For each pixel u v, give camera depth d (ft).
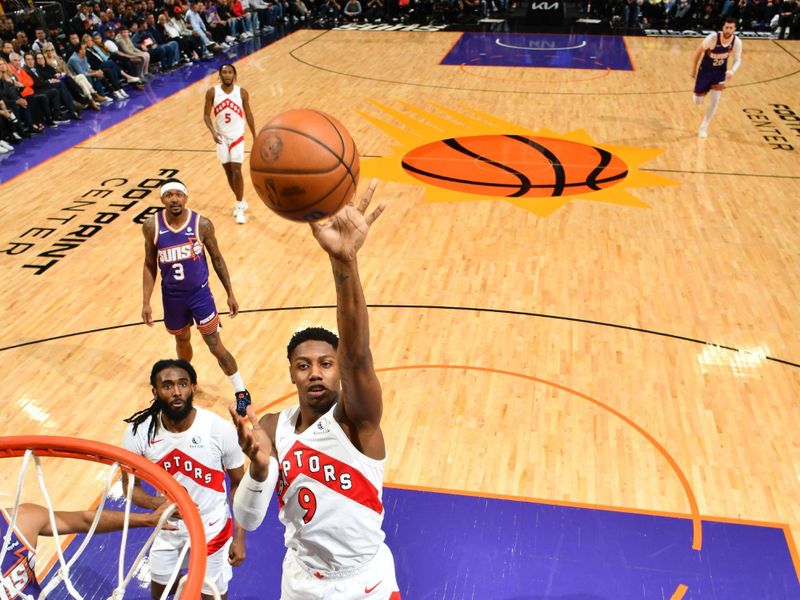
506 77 50.96
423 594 13.47
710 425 17.69
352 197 7.76
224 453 11.91
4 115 37.32
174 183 17.28
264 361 20.26
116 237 27.63
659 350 20.57
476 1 74.90
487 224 28.50
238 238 27.50
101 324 22.02
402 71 52.75
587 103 44.62
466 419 17.92
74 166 34.94
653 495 15.64
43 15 54.65
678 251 26.27
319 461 9.04
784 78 49.70
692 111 42.88
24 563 9.72
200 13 60.49
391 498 15.55
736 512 15.19
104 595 13.01
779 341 20.94
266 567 13.97
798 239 27.20
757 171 33.73
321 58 57.41
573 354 20.40
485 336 21.24
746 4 68.85
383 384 19.17
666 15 70.49
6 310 22.74
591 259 25.71
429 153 36.17
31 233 27.94
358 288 7.64
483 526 14.88
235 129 27.30
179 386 11.39
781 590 13.47
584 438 17.30
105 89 47.32
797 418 17.93
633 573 13.83
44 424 17.87
